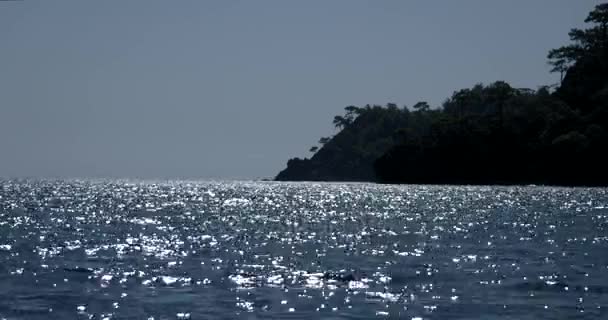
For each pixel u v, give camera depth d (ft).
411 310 251.80
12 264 360.28
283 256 400.47
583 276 324.19
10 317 241.14
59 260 379.35
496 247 444.55
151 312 248.11
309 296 274.98
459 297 274.57
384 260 380.78
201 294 278.87
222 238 509.35
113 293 280.92
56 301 265.95
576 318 242.17
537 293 283.59
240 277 319.68
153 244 465.47
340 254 409.49
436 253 413.59
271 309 252.62
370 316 242.58
